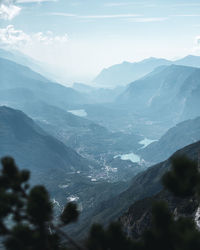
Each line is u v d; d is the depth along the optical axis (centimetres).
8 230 1023
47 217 1070
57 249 1067
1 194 1055
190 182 985
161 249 969
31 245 1030
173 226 977
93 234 1056
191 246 834
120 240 1035
